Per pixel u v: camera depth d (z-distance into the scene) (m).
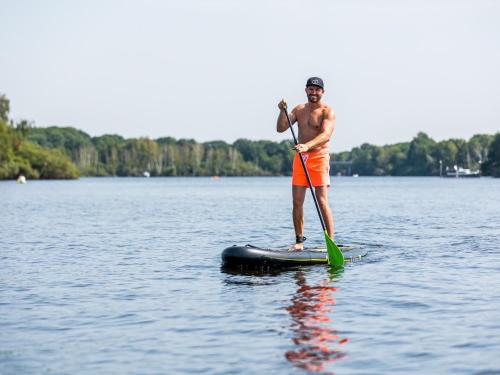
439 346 5.82
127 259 11.57
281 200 40.47
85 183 107.69
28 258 11.77
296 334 6.26
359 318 6.87
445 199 39.94
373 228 17.69
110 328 6.56
